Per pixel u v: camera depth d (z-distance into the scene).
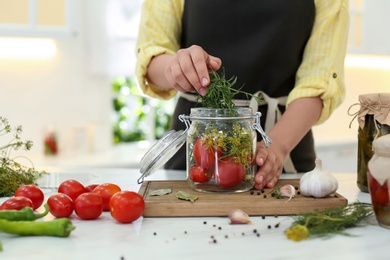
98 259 0.80
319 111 1.49
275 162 1.24
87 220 1.03
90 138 3.20
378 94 1.21
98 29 3.12
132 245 0.86
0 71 2.90
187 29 1.69
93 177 1.54
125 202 0.99
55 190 1.32
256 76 1.64
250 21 1.62
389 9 3.45
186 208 1.05
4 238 0.91
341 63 1.57
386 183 0.92
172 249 0.84
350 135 3.56
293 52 1.62
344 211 1.00
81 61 3.18
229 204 1.05
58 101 3.11
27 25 2.83
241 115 1.11
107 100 3.32
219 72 1.66
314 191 1.08
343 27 1.58
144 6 1.66
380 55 3.49
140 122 3.50
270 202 1.06
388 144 0.92
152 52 1.51
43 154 3.02
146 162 1.15
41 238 0.91
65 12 2.96
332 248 0.84
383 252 0.82
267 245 0.86
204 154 1.11
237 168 1.11
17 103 2.97
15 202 1.01
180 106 1.71
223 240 0.89
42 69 3.04
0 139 2.91
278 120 1.49
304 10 1.59
